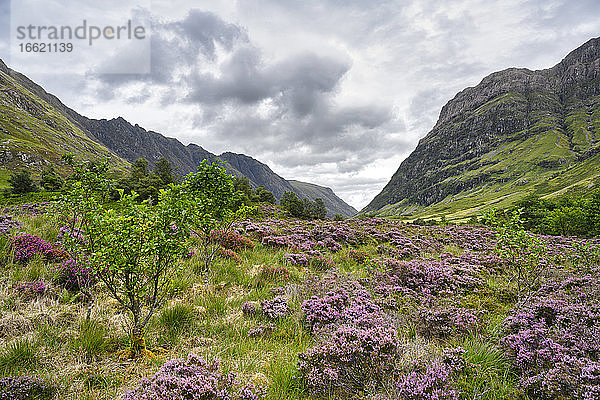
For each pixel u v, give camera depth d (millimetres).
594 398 4020
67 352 5305
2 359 4773
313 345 6211
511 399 4477
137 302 5840
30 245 9234
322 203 53156
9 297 6746
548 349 5379
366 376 4910
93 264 5836
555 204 48406
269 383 4805
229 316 7531
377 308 8117
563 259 14461
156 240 5754
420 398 4184
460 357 5305
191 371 4523
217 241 13633
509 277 12055
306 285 9852
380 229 27172
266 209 40156
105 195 9234
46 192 40062
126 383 4727
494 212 11672
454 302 8891
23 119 189000
